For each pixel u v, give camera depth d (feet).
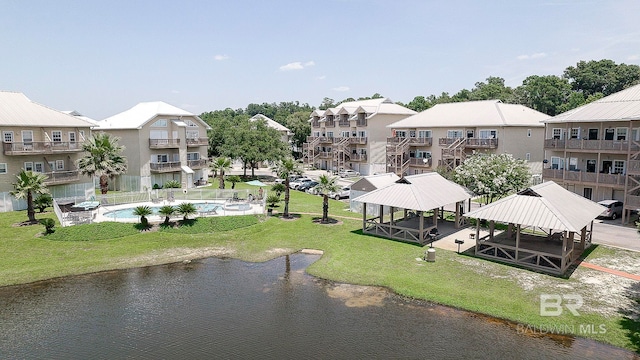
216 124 278.46
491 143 172.35
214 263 90.43
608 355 51.96
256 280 79.92
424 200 97.60
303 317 63.93
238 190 155.84
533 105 306.55
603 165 131.44
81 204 128.06
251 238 107.55
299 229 114.21
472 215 86.58
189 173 193.57
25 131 139.95
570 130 138.62
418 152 206.49
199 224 113.09
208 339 57.67
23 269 85.20
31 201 115.55
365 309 66.23
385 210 136.36
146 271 85.76
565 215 78.02
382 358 52.39
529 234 103.09
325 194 121.49
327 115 283.59
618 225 113.29
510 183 108.99
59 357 53.57
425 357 52.49
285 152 237.04
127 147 181.88
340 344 55.72
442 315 63.52
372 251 93.91
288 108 596.29
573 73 315.99
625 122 124.47
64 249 96.53
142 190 180.65
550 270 78.38
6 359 53.21
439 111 206.49
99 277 82.48
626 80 290.97
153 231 108.78
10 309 68.18
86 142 150.10
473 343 55.42
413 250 93.76
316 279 79.46
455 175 120.16
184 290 75.51
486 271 79.66
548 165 148.46
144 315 65.51
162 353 54.13
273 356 53.11
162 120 188.65
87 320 64.08
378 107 245.86
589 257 86.07
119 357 53.47
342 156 261.44
